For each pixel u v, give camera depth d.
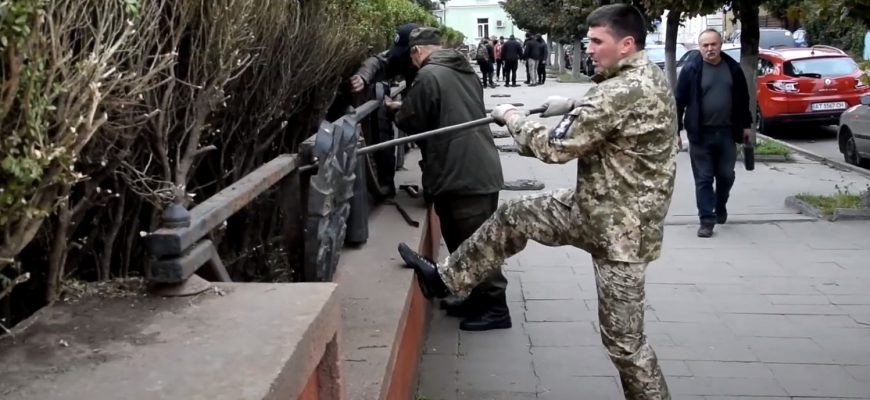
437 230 7.20
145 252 2.87
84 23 2.11
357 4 5.29
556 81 37.03
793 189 10.31
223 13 2.92
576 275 6.89
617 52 3.44
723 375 4.85
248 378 1.75
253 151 3.92
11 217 1.77
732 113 7.95
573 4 16.41
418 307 4.83
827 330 5.55
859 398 4.52
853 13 7.45
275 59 3.80
